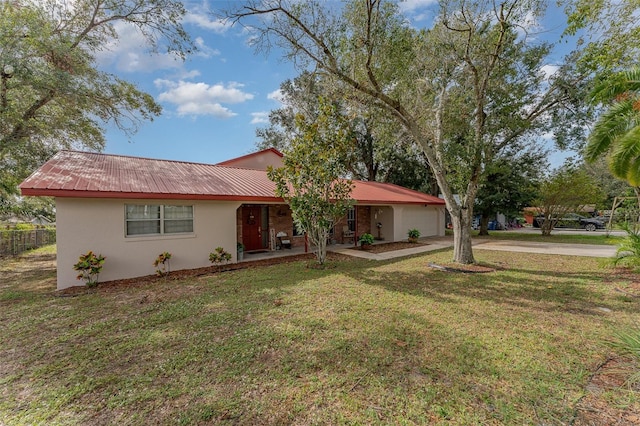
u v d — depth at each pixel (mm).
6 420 2412
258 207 12062
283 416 2404
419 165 23188
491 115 9312
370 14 6879
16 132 10633
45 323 4461
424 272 7797
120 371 3109
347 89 8289
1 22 9023
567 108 11344
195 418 2396
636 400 2523
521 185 17859
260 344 3670
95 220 6980
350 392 2705
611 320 4316
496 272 7566
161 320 4516
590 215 26062
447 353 3402
